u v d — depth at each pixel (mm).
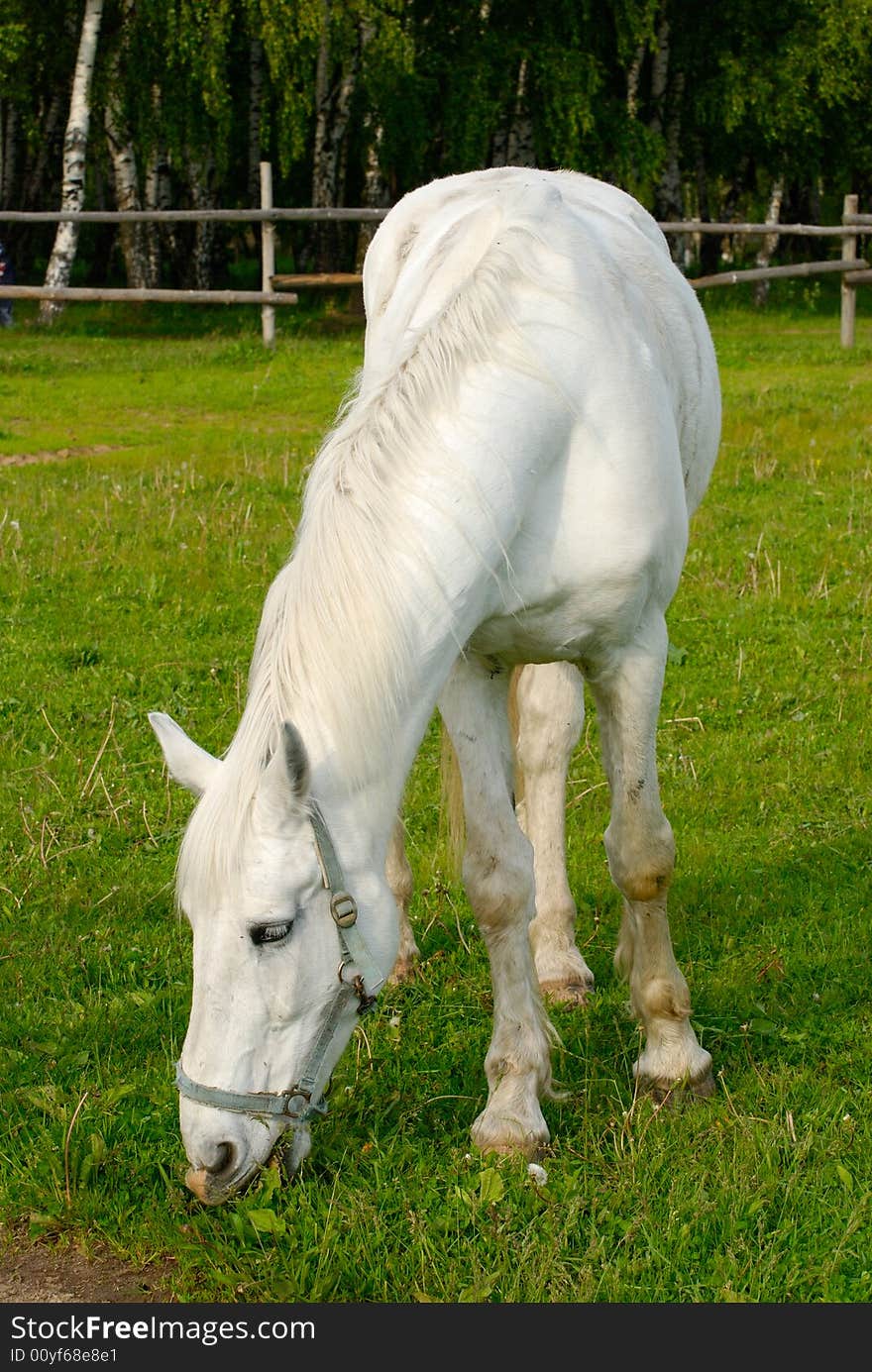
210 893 2877
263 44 24453
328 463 3189
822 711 6656
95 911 5070
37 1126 3812
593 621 3621
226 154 24000
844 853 5375
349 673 2953
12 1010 4434
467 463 3197
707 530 9297
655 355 3787
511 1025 3766
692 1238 3273
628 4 23875
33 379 15469
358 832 3012
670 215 27781
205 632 7695
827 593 7980
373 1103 3887
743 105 25875
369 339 4562
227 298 17219
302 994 2973
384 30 21891
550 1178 3520
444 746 4152
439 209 4371
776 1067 4012
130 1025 4348
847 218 18078
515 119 25641
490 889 3695
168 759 3027
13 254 29000
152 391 14680
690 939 4832
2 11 22547
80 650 7312
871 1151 3570
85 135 20734
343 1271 3207
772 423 12469
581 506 3480
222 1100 2941
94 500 9961
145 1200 3527
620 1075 4051
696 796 5879
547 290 3459
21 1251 3410
